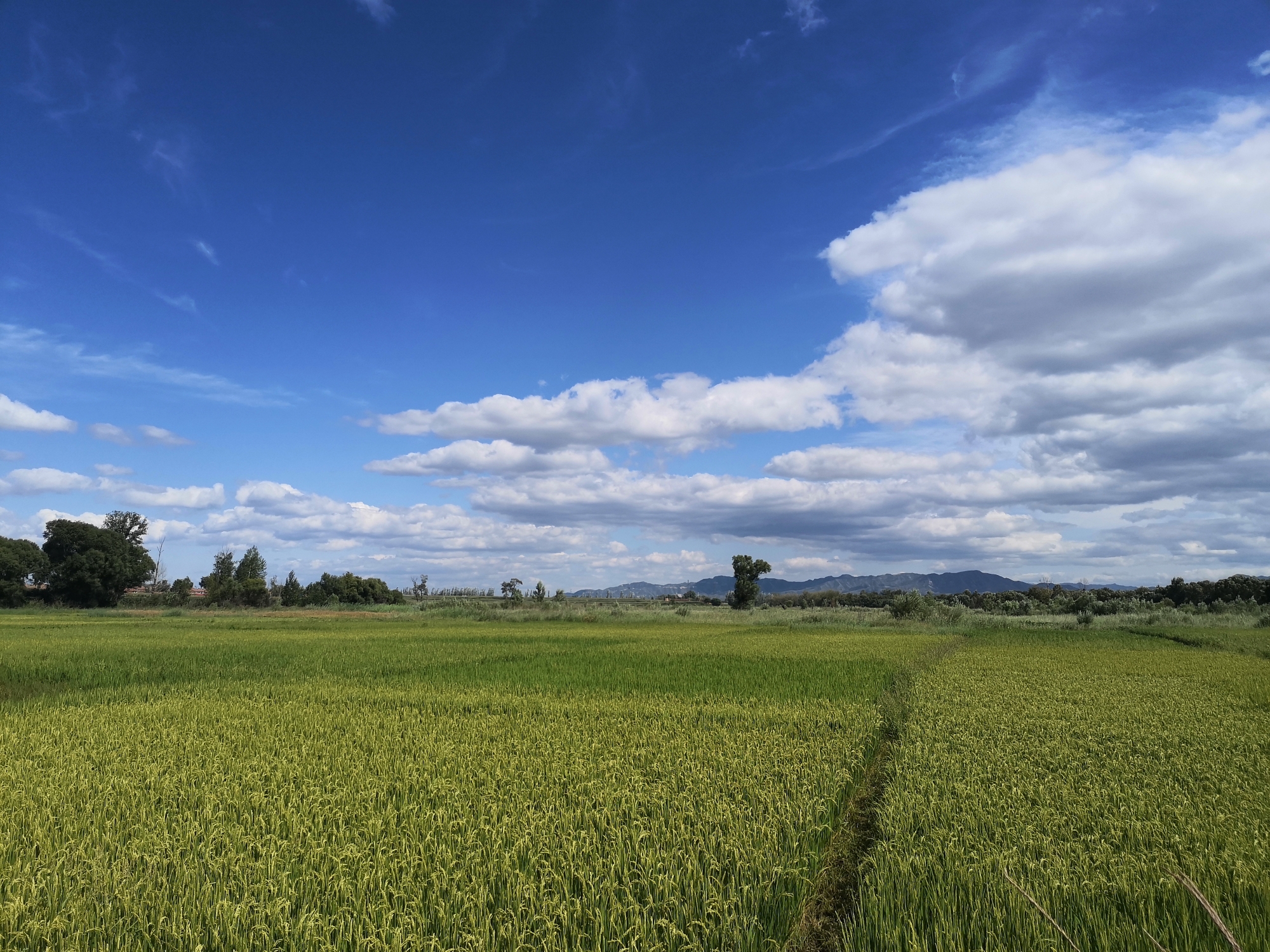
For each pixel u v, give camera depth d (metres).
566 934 4.76
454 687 17.48
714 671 20.53
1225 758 9.45
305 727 11.88
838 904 5.73
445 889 5.32
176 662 22.53
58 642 29.92
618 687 17.31
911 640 33.78
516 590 71.88
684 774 8.51
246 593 78.25
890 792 7.60
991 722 11.88
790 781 8.09
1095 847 6.02
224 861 5.85
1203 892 5.04
